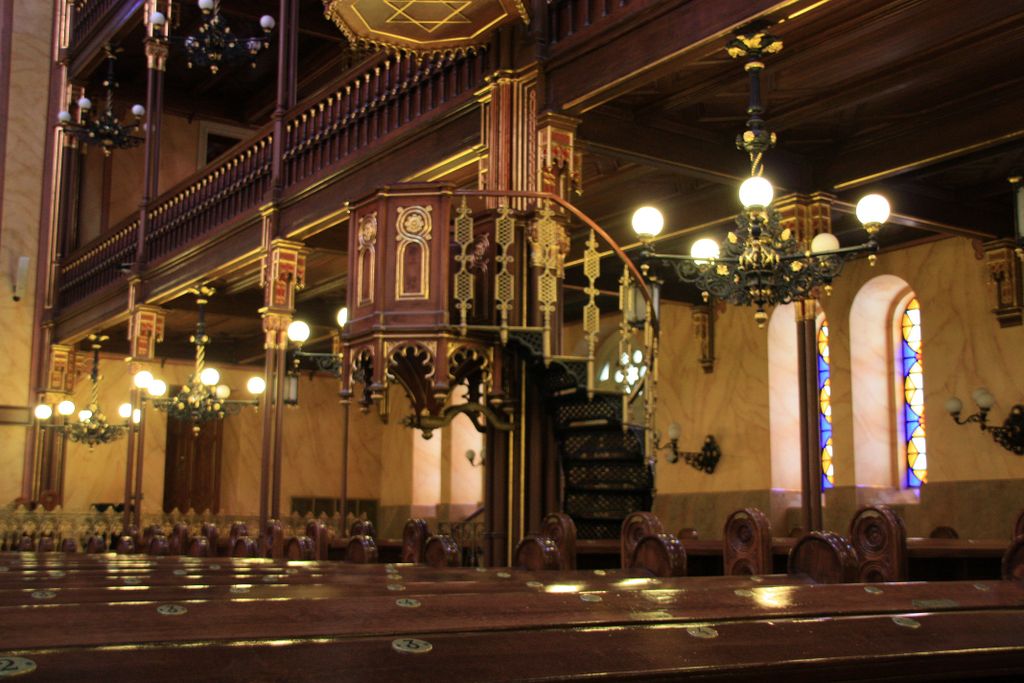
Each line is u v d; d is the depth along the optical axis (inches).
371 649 93.9
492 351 404.5
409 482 1026.1
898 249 653.9
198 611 104.3
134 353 767.7
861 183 481.1
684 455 757.9
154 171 791.1
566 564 282.7
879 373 677.3
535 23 425.1
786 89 428.1
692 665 100.9
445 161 469.7
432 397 428.5
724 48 364.5
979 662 117.0
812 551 205.8
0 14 991.6
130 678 82.1
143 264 773.3
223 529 939.3
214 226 680.4
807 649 109.3
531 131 419.8
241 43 622.2
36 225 973.8
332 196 558.9
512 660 96.3
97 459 979.3
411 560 327.9
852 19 367.6
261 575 218.2
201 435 1033.5
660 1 376.8
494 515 441.4
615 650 102.0
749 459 717.9
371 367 431.5
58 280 951.0
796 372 724.7
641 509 440.5
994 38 379.2
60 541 873.5
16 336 949.8
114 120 764.6
